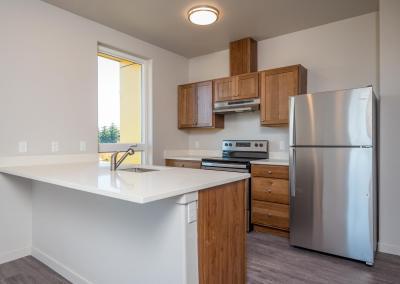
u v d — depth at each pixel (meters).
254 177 3.37
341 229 2.55
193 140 4.77
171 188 1.40
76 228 2.17
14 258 2.64
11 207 2.63
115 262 1.84
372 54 3.14
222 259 1.70
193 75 4.77
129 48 3.76
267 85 3.57
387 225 2.69
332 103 2.58
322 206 2.65
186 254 1.43
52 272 2.38
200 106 4.27
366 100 2.40
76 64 3.11
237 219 1.85
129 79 3.98
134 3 2.88
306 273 2.29
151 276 1.60
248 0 2.82
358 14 3.17
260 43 3.98
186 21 3.32
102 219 1.93
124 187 1.44
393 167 2.66
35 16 2.76
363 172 2.43
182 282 1.44
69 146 3.03
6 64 2.56
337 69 3.37
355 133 2.46
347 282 2.14
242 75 3.79
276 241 3.04
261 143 3.93
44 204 2.56
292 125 2.82
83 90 3.18
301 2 2.87
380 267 2.39
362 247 2.45
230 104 3.91
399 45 2.63
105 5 2.92
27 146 2.70
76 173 2.04
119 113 3.84
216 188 1.66
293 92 3.36
